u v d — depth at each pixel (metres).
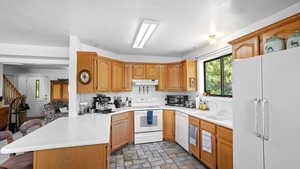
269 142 1.30
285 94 1.20
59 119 2.41
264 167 1.34
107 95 3.85
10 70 5.93
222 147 2.07
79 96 3.03
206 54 3.38
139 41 2.89
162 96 4.44
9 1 1.64
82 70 2.78
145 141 3.57
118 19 2.09
